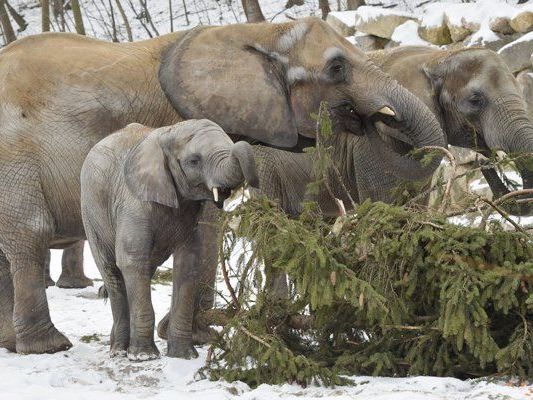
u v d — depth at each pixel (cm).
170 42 1393
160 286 1911
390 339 1065
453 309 1010
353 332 1124
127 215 1154
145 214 1151
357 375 1076
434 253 1033
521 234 1045
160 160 1132
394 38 2559
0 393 1044
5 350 1351
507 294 1005
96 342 1386
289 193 1505
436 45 2503
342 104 1366
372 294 1027
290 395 1001
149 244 1155
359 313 1079
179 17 4375
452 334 1010
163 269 2081
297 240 1048
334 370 1037
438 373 1051
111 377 1123
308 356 1120
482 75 1508
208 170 1089
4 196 1312
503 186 1550
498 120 1493
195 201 1170
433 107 1518
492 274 1007
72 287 1911
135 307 1152
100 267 1227
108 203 1191
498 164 1213
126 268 1151
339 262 1066
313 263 1041
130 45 1395
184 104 1348
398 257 1056
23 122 1318
